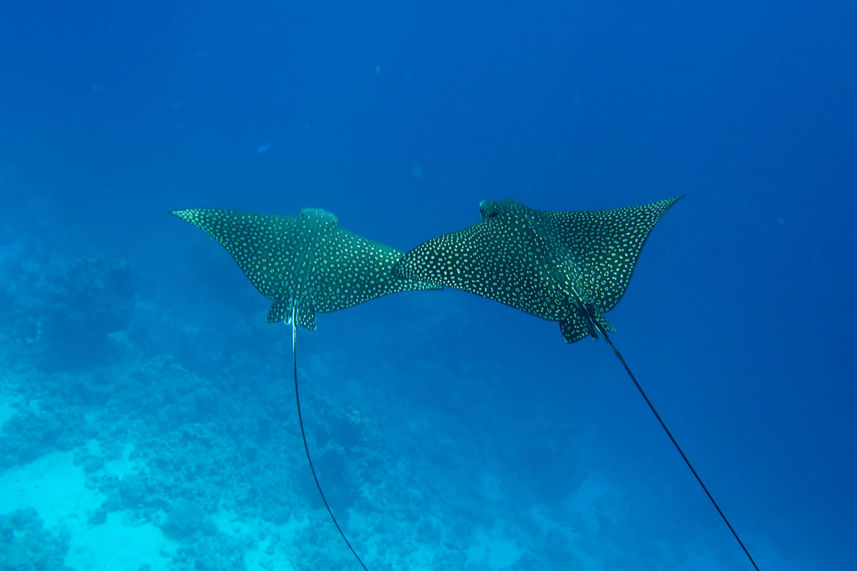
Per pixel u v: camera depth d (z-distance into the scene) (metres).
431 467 17.38
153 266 21.20
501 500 17.72
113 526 10.69
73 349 14.37
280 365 16.88
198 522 11.07
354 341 21.16
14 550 9.29
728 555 20.64
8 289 16.95
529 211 4.23
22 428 11.88
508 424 21.16
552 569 15.89
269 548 11.69
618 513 20.11
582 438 23.88
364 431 15.09
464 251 3.81
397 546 13.62
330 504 13.32
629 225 4.04
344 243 4.76
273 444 14.16
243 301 18.42
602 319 3.47
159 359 15.23
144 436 13.01
